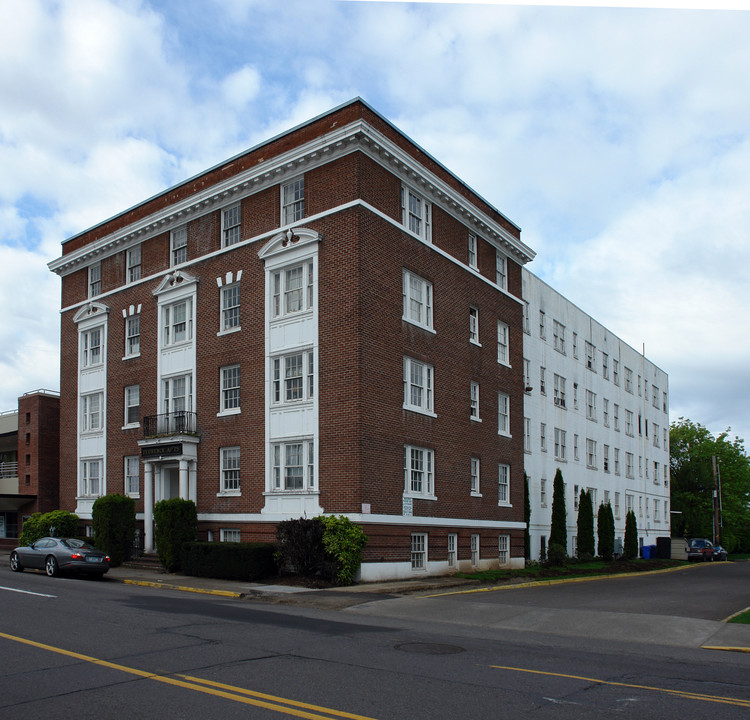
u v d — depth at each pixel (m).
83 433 35.47
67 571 24.56
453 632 14.50
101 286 35.75
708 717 8.17
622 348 59.22
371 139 25.83
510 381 35.25
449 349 30.36
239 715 7.71
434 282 29.69
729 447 87.19
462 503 30.23
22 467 40.81
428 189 29.64
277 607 18.02
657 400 67.00
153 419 31.28
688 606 19.83
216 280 29.86
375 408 25.34
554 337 46.47
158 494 30.78
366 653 11.38
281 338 27.17
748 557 80.31
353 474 24.47
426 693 8.85
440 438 29.11
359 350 24.84
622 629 15.53
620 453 56.16
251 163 29.44
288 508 26.00
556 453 45.06
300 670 9.91
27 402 40.97
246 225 29.17
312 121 27.47
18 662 10.09
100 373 34.94
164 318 32.09
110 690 8.65
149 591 21.17
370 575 24.31
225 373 29.20
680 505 84.31
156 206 33.41
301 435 26.05
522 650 12.45
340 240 25.84
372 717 7.75
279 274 27.86
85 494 35.03
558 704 8.55
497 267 35.50
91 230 36.91
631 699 8.92
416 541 27.44
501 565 33.09
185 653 10.91
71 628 12.96
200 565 25.45
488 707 8.30
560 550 37.94
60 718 7.56
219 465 28.56
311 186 27.05
